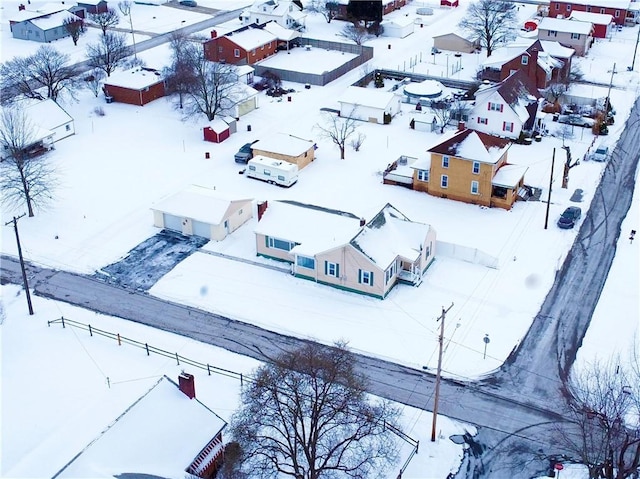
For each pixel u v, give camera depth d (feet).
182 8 491.72
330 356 159.43
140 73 346.95
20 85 327.88
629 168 277.44
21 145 256.32
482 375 178.09
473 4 417.49
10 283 212.64
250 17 429.38
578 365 180.14
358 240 203.82
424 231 211.82
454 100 331.77
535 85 329.31
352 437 137.90
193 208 233.76
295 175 266.77
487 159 242.58
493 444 158.61
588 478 148.66
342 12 460.14
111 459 128.77
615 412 147.02
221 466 144.77
